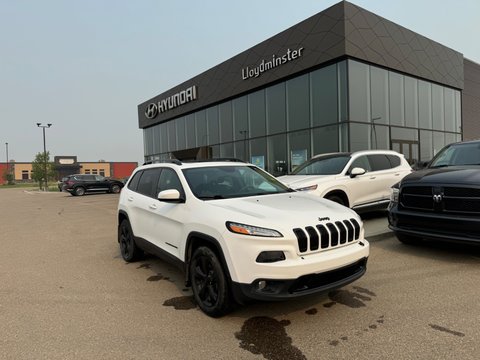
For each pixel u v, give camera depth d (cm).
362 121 1476
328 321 339
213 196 417
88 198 2345
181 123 2602
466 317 334
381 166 873
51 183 7369
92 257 631
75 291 450
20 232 948
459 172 527
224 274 341
